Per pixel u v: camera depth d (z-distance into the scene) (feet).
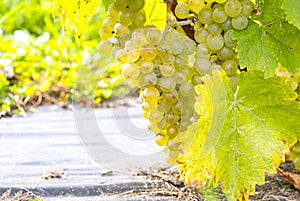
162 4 2.85
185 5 2.60
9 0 7.72
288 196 2.82
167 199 2.79
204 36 2.56
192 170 2.59
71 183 2.97
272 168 2.54
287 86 2.52
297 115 2.54
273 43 2.51
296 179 2.85
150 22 2.89
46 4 7.42
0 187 2.93
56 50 6.40
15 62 6.15
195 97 2.50
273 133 2.55
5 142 3.85
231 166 2.55
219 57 2.59
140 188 2.90
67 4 2.71
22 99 5.27
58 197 2.85
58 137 3.96
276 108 2.54
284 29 2.49
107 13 2.67
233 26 2.52
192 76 2.56
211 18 2.55
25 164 3.34
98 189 2.90
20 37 6.81
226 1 2.51
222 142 2.55
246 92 2.56
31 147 3.72
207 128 2.49
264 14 2.51
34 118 4.65
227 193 2.57
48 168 3.24
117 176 3.05
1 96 5.10
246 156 2.55
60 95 5.47
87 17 2.77
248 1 2.51
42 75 6.04
